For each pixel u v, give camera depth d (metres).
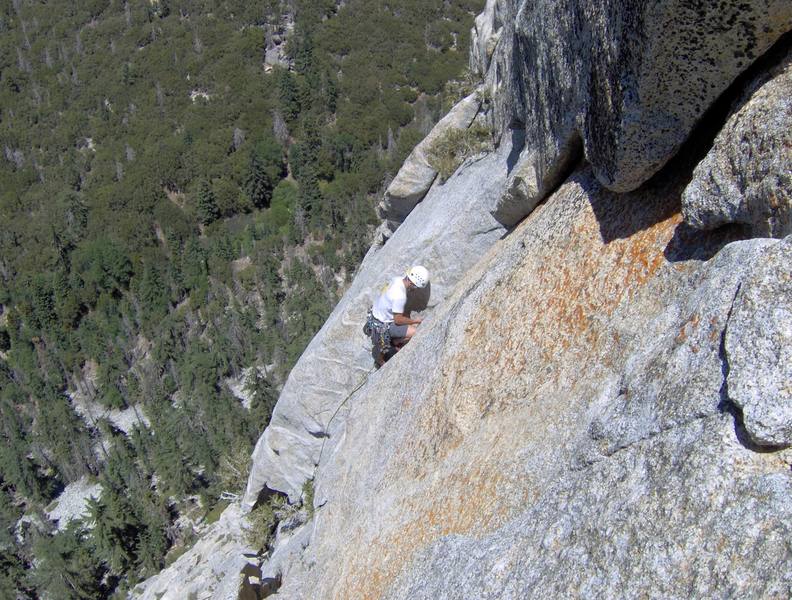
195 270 99.88
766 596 2.38
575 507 3.51
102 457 81.00
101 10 145.25
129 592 55.88
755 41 3.34
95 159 121.06
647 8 3.53
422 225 10.89
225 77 123.44
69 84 133.00
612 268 4.56
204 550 17.98
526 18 6.02
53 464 79.75
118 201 111.31
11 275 107.50
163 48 131.50
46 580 58.72
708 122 4.14
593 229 4.97
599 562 3.10
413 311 9.73
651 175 4.36
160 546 57.00
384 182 108.81
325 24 127.56
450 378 5.88
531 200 6.65
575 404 4.23
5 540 69.81
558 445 4.14
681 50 3.54
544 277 5.24
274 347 82.88
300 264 95.44
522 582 3.51
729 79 3.57
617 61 4.07
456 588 4.06
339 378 11.82
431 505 5.24
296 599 7.73
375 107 117.19
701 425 3.02
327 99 118.12
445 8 131.88
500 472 4.53
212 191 109.81
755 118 3.40
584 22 4.54
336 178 110.88
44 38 141.88
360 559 6.10
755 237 3.46
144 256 105.81
